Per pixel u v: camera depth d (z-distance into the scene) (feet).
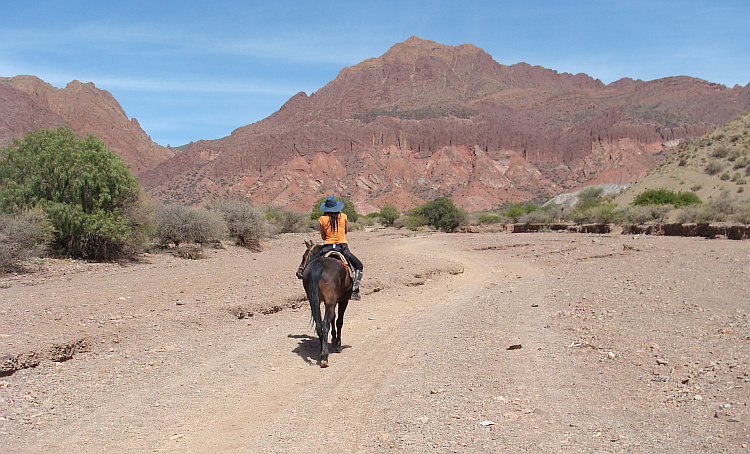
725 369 19.80
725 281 42.60
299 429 17.07
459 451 14.19
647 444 14.05
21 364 22.93
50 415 18.26
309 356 26.89
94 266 57.57
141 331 29.66
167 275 52.44
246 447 15.70
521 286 51.06
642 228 145.18
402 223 267.80
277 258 74.74
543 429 15.53
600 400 18.11
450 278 61.87
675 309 32.58
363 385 21.76
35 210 56.44
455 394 19.45
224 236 91.81
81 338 26.61
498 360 23.99
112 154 65.00
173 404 19.65
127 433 16.89
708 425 14.97
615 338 26.40
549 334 28.89
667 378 19.67
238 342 29.30
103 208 63.10
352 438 15.96
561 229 187.62
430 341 29.09
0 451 15.34
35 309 33.14
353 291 27.89
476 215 359.25
